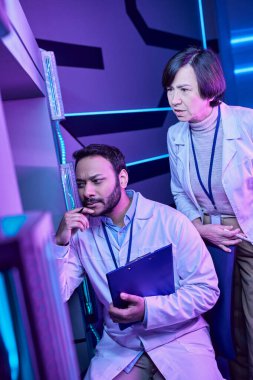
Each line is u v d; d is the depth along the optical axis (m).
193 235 1.34
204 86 1.46
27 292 0.43
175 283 1.36
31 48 1.22
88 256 1.40
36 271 0.44
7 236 0.42
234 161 1.55
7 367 0.47
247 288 1.64
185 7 2.96
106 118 2.48
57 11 2.25
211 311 1.44
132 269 1.17
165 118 2.88
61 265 1.34
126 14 2.59
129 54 2.61
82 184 1.33
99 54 2.45
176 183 1.81
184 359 1.24
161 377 1.26
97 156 1.31
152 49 2.75
